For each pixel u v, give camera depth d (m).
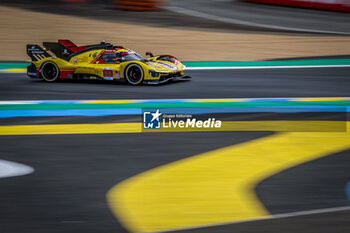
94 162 20.95
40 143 23.78
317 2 90.06
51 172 19.66
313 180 18.72
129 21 74.62
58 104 32.38
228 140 24.34
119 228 14.57
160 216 15.38
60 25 69.56
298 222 14.79
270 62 50.94
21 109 31.02
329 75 43.75
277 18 82.19
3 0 86.12
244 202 16.53
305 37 67.44
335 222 14.77
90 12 79.94
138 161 21.09
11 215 15.54
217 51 57.25
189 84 39.62
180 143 23.83
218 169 19.94
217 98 34.44
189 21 77.00
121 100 33.53
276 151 22.45
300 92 36.72
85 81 41.12
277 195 17.19
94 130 26.20
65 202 16.58
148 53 41.88
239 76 43.50
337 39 66.06
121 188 17.86
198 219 15.12
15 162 20.98
